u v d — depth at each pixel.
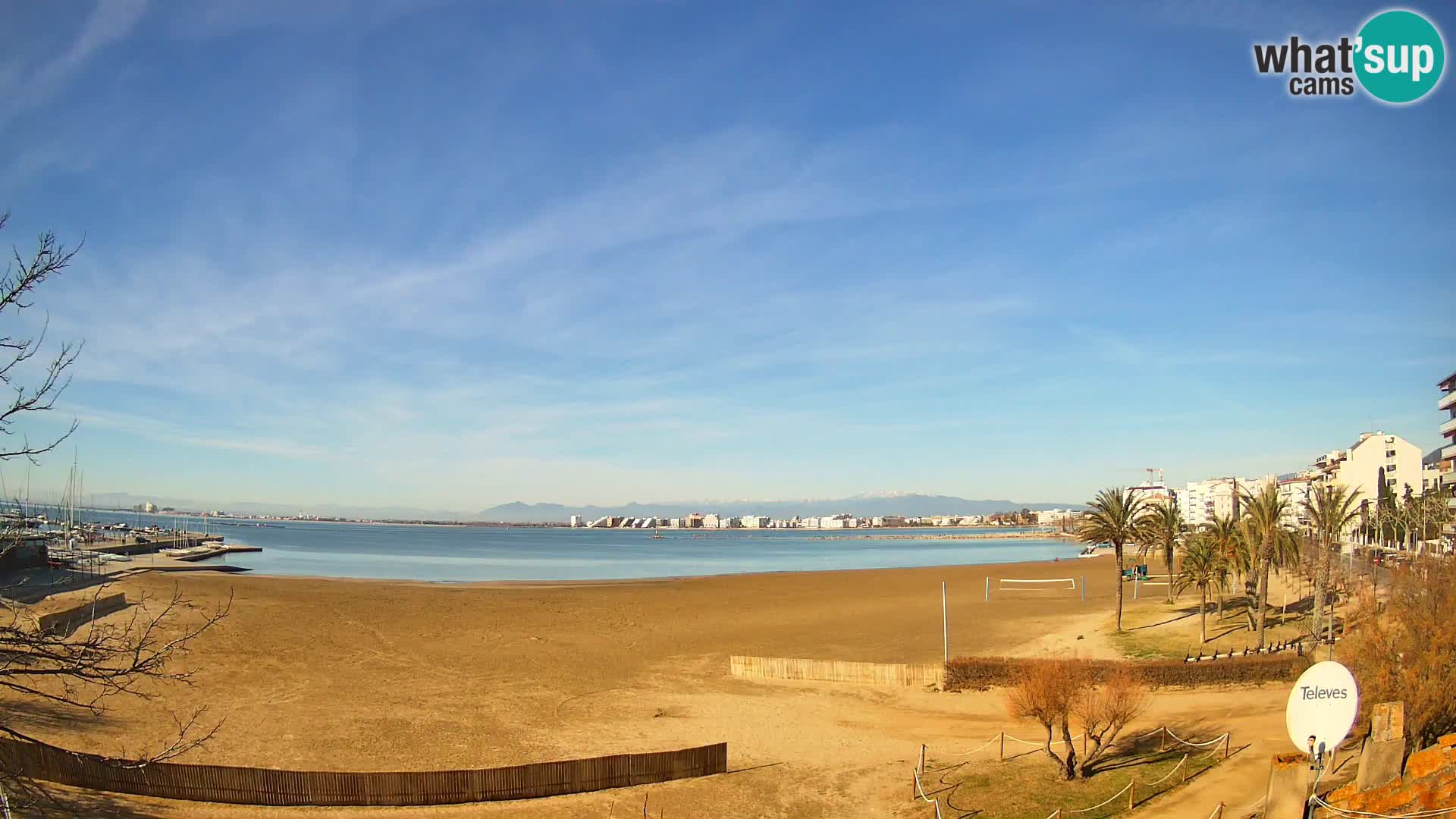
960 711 42.22
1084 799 27.75
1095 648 57.84
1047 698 30.64
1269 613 67.25
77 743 33.81
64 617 53.06
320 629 63.34
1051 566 149.00
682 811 29.30
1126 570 119.81
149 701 40.88
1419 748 23.12
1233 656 47.69
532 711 42.72
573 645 61.34
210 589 86.25
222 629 60.31
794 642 63.12
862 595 96.50
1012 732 37.97
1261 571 58.06
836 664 48.94
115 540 190.00
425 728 39.22
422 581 116.62
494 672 51.50
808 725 40.16
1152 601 83.25
